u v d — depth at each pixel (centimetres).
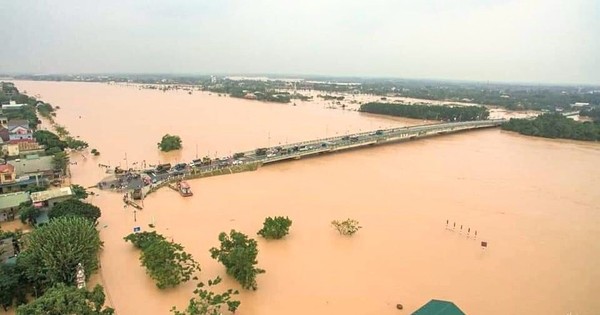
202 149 15262
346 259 6738
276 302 5494
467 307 5531
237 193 10056
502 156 15438
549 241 7694
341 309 5400
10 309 5059
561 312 5491
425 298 5706
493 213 9106
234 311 5147
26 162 10350
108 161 13075
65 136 15638
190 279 5981
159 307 5319
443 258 6888
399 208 9256
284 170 12575
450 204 9638
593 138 18912
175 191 10112
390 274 6306
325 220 8388
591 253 7225
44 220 7319
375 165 13512
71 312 4141
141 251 6669
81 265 5409
